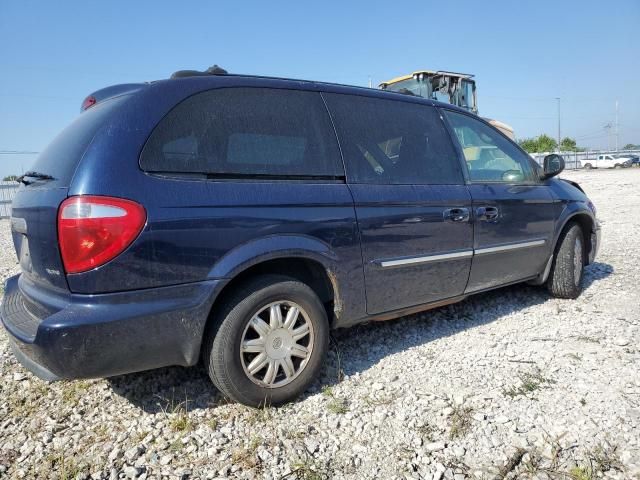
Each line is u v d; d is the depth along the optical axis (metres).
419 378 3.05
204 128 2.55
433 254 3.38
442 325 4.00
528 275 4.30
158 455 2.28
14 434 2.49
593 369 3.11
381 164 3.23
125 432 2.48
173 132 2.45
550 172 4.42
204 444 2.36
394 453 2.30
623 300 4.55
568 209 4.53
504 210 3.90
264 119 2.79
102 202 2.17
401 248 3.19
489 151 4.08
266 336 2.63
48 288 2.34
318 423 2.55
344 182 3.00
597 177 26.02
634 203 13.08
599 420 2.52
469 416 2.59
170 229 2.29
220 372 2.53
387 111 3.45
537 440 2.37
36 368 2.40
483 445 2.35
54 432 2.50
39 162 2.79
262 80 2.89
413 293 3.34
